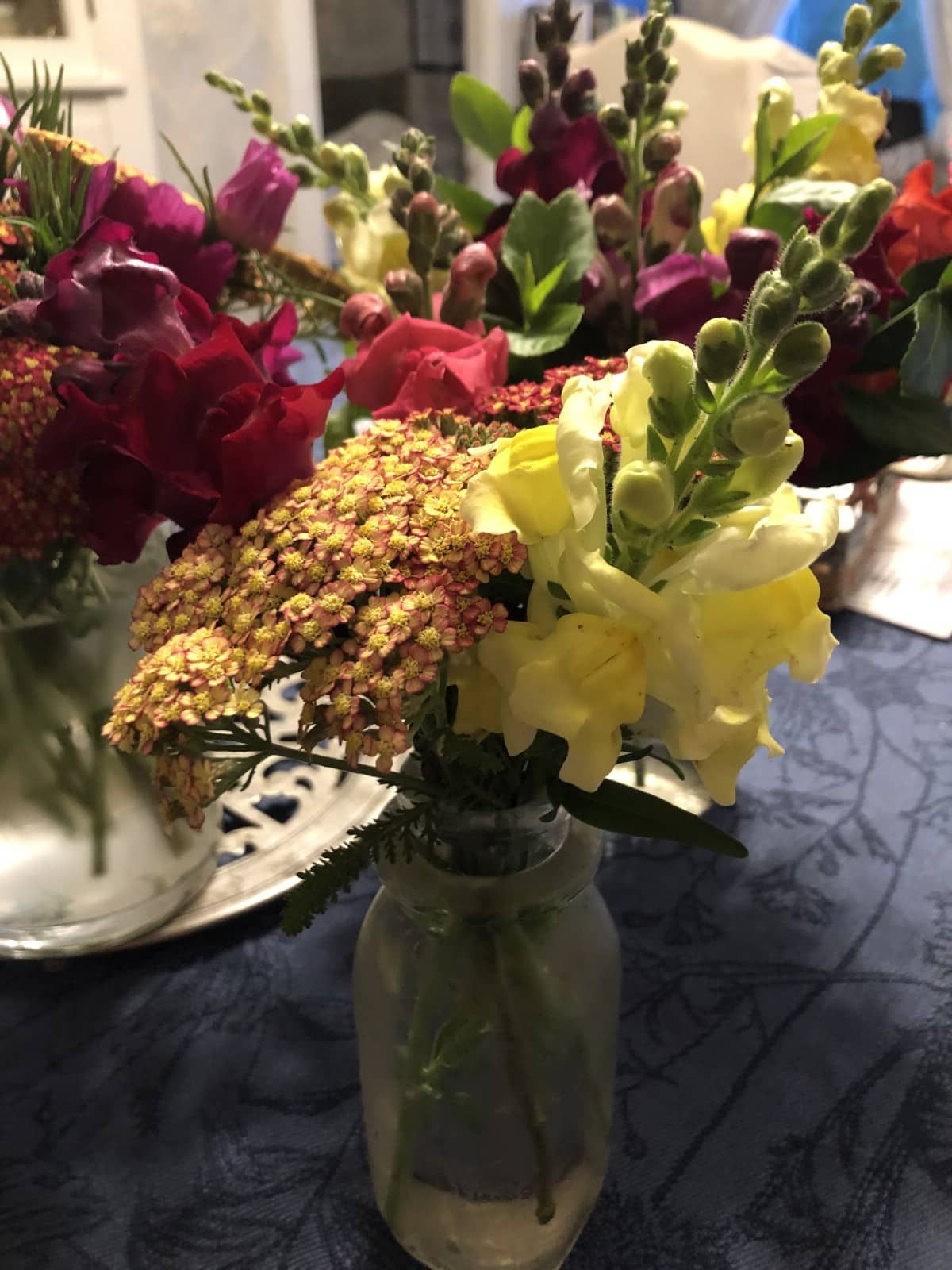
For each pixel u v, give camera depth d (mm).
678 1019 575
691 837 371
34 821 585
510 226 535
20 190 514
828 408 526
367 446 376
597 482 293
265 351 489
